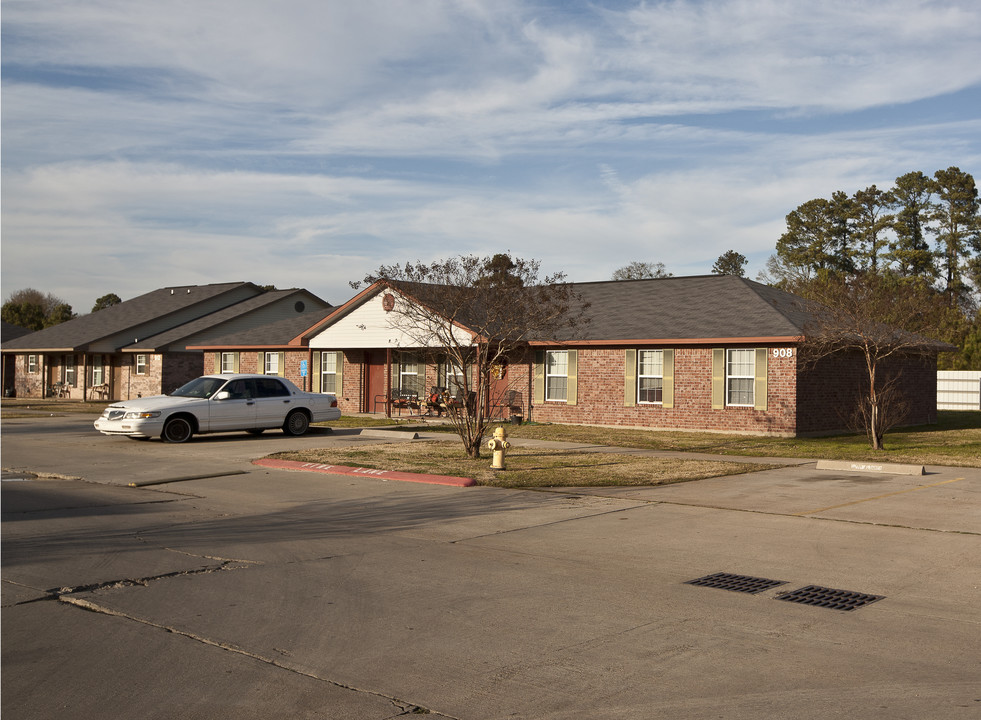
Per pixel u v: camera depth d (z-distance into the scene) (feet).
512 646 20.72
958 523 37.17
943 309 154.92
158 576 27.35
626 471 54.65
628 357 91.30
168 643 20.79
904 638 21.53
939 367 151.64
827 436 84.38
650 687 18.11
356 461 58.08
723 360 84.69
